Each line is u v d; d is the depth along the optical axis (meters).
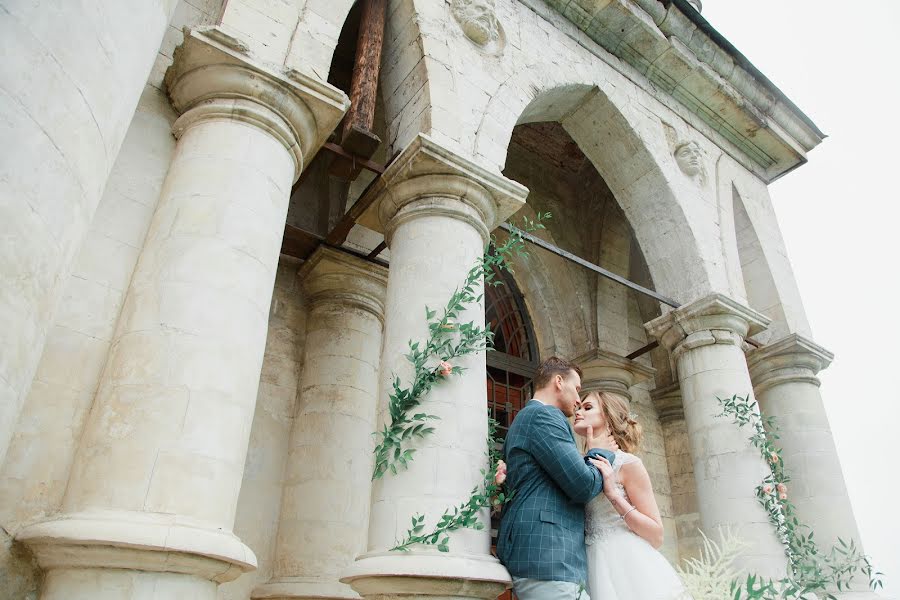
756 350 9.61
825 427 8.94
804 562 6.79
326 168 8.41
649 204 9.17
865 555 7.43
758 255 10.30
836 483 8.44
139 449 3.20
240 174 4.25
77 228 2.37
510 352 10.69
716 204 9.71
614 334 10.81
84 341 3.65
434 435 4.21
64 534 2.81
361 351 7.10
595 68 9.01
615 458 3.34
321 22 5.57
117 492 3.08
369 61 6.30
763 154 11.51
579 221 12.00
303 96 4.77
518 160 11.85
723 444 7.40
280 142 4.68
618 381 10.29
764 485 7.02
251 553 3.36
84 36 2.45
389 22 7.13
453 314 4.64
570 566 3.01
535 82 7.70
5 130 2.03
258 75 4.58
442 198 5.39
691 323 8.21
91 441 3.27
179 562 2.94
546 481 3.32
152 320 3.59
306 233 6.93
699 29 10.20
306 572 5.87
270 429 6.57
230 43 4.61
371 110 6.01
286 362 6.98
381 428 4.49
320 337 7.10
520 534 3.18
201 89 4.58
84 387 3.55
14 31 2.14
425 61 6.36
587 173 12.11
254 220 4.14
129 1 2.84
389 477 4.15
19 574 3.01
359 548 6.16
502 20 7.92
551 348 10.80
